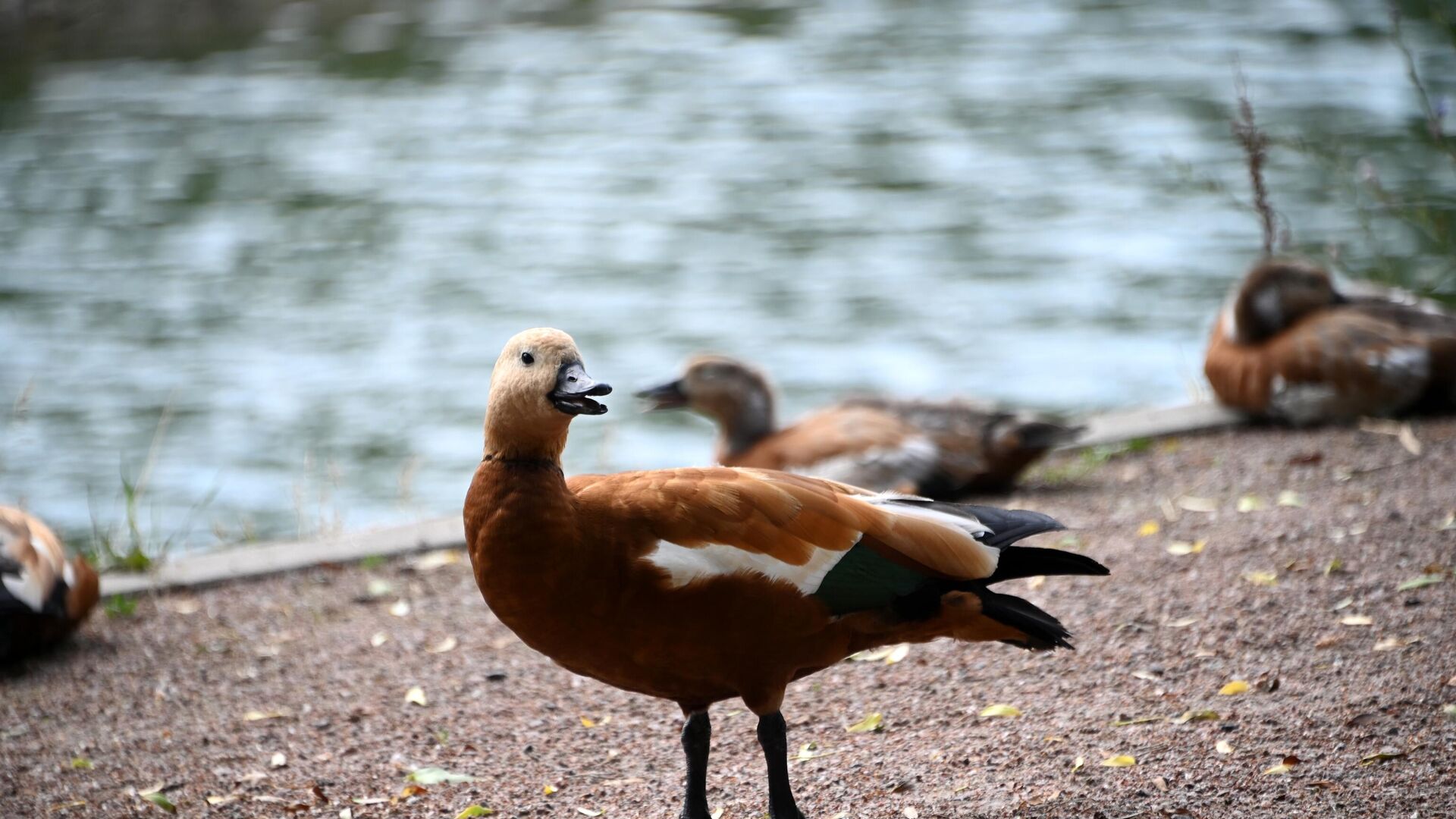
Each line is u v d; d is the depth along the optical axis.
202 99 30.39
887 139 28.17
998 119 29.20
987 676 7.21
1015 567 5.89
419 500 13.31
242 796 6.59
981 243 21.66
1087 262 20.39
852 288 19.83
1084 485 10.64
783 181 25.55
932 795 5.93
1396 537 8.37
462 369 17.09
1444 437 10.61
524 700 7.50
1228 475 10.30
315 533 11.34
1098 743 6.24
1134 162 25.41
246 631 8.65
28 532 8.29
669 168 26.61
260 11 36.38
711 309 19.23
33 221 22.91
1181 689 6.77
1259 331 11.69
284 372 17.00
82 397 16.22
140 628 8.77
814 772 6.34
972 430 10.59
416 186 25.45
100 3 33.69
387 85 32.22
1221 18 38.16
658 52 36.09
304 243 22.20
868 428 10.60
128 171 25.66
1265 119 27.23
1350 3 38.94
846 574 5.49
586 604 5.34
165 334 18.28
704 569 5.31
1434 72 30.45
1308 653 6.98
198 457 14.49
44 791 6.73
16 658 8.23
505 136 28.75
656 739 6.98
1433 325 11.30
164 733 7.32
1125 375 16.11
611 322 18.77
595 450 15.22
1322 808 5.42
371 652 8.23
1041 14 39.94
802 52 35.88
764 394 11.44
